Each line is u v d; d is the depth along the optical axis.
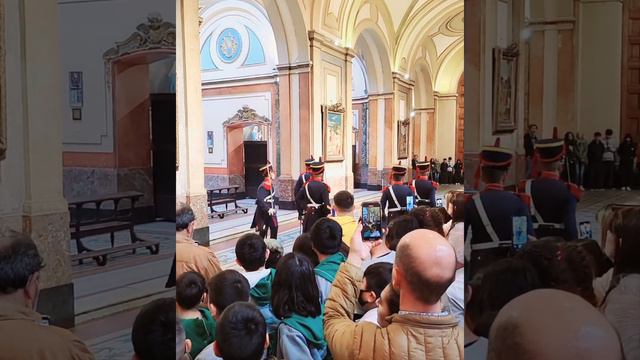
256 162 14.74
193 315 1.97
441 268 1.33
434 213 3.41
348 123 13.73
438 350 1.35
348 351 1.53
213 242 8.18
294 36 11.92
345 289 1.86
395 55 17.80
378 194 16.38
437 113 23.22
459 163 21.25
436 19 18.59
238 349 1.81
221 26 14.12
